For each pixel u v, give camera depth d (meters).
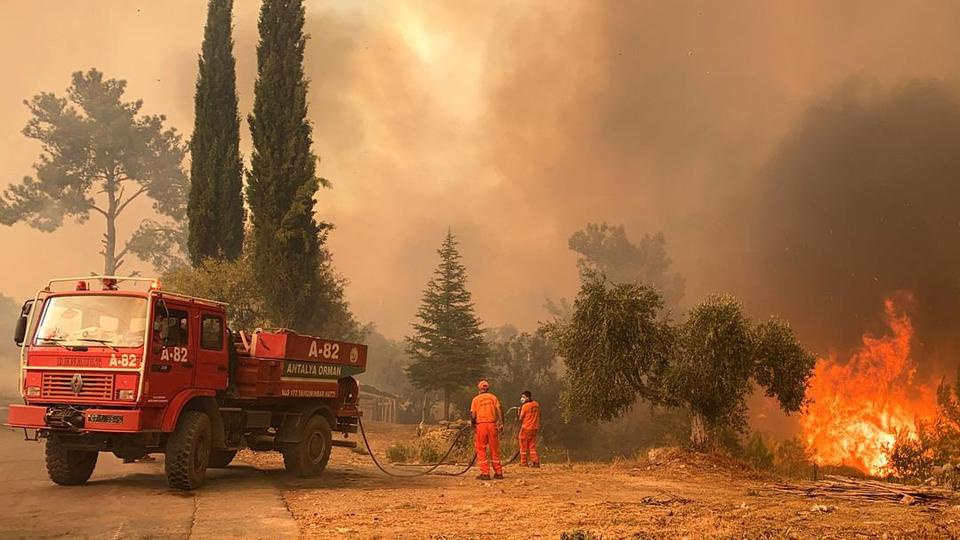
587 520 9.45
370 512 10.09
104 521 8.89
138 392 10.96
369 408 64.12
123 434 11.32
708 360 17.77
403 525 9.06
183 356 11.84
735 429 20.42
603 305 18.77
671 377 18.12
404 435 32.25
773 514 10.19
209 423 12.23
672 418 32.09
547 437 47.59
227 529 8.59
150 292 11.40
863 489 13.45
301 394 14.20
